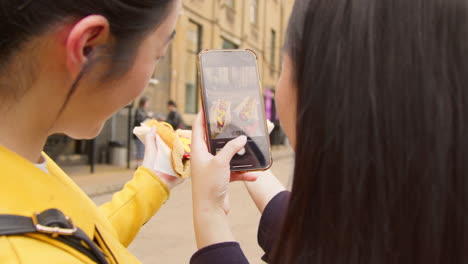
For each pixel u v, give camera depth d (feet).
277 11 68.80
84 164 31.76
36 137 2.14
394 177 2.07
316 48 2.23
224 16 51.96
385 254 2.11
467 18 2.08
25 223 1.83
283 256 2.38
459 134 2.03
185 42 44.01
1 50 1.93
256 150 3.27
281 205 3.27
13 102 2.03
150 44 2.22
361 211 2.12
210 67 3.33
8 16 1.88
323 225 2.22
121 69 2.13
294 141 2.52
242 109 3.30
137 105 36.35
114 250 2.43
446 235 2.06
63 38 1.96
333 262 2.20
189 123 44.34
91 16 1.94
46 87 2.04
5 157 1.94
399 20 2.08
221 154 2.75
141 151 29.78
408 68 2.05
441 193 2.02
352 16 2.14
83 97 2.16
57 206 2.05
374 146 2.09
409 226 2.08
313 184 2.24
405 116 2.05
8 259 1.71
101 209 3.37
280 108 2.56
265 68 65.21
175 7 2.28
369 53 2.10
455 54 2.06
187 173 3.66
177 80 42.73
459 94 2.04
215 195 2.70
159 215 16.58
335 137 2.15
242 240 13.67
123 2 2.01
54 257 1.83
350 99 2.12
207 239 2.62
